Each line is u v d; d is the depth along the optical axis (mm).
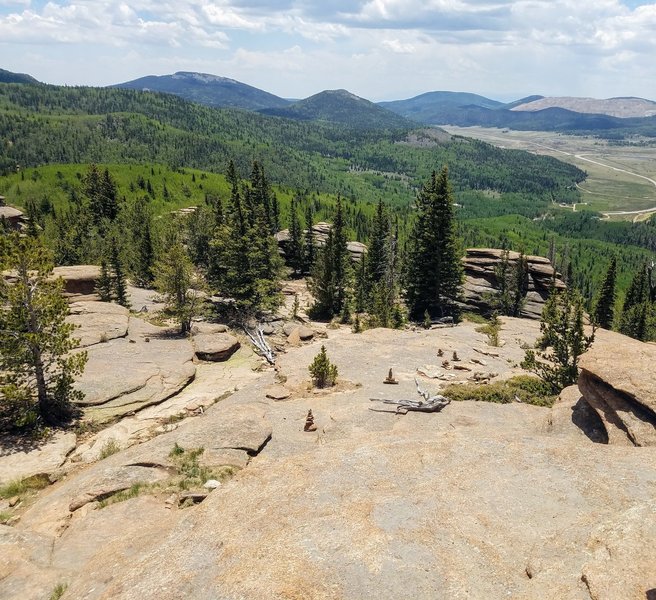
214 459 16016
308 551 8391
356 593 7422
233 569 8078
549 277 61938
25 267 20031
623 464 10719
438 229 57188
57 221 104375
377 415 20438
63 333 21172
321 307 57312
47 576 10047
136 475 15164
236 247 48125
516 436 13188
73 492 14617
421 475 11109
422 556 8219
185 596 7641
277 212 102875
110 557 9789
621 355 15789
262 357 35375
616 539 7840
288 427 19484
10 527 12336
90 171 123125
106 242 73938
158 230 82000
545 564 7809
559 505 9477
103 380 25359
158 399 24859
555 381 22922
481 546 8445
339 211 59375
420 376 26797
